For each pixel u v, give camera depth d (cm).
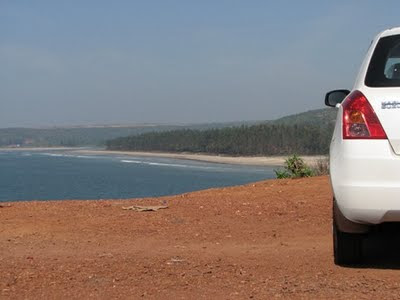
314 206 913
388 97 481
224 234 737
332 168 504
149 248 659
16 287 485
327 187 1094
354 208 477
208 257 599
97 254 627
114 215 883
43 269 548
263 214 866
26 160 16488
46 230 782
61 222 833
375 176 471
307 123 13788
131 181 7094
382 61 505
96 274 527
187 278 508
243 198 1032
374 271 516
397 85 487
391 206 467
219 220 830
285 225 787
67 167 11838
